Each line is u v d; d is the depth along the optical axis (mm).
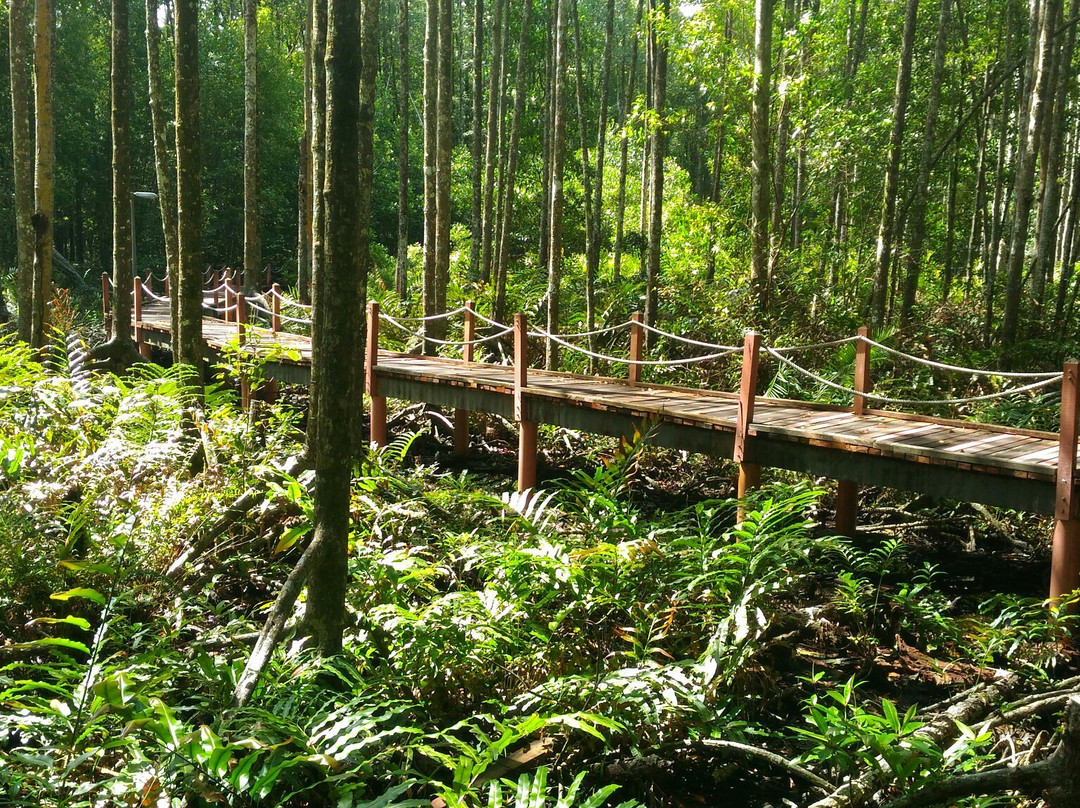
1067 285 12320
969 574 5992
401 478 6500
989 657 4180
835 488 7656
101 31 21703
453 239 18797
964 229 17688
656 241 10656
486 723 3348
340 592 3357
